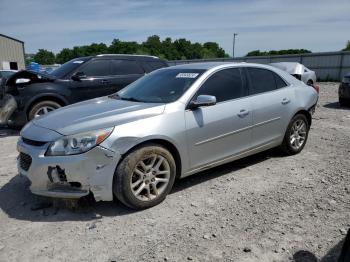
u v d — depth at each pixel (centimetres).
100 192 350
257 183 445
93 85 820
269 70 527
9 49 3709
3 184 459
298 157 552
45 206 387
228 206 380
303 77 1441
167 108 397
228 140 448
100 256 295
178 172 411
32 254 300
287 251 295
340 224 336
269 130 504
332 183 439
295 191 417
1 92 767
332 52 3109
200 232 328
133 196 363
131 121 368
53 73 838
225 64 477
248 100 472
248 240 312
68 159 340
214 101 402
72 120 379
